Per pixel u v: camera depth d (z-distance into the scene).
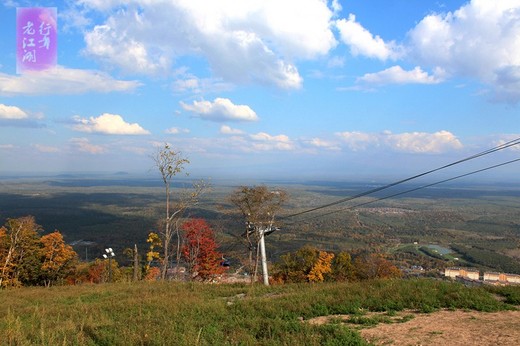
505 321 9.66
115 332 10.06
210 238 34.78
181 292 19.39
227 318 11.55
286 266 39.19
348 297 13.38
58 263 40.75
